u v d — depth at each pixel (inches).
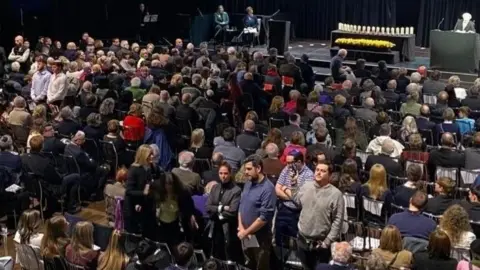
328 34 1038.4
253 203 292.2
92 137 443.5
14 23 907.4
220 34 988.6
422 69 642.8
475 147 393.7
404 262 247.9
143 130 453.1
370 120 495.5
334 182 320.2
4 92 595.2
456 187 364.5
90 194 438.6
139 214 323.6
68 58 729.0
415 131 450.9
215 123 508.1
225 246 313.4
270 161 351.6
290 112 505.7
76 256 259.6
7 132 461.1
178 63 661.3
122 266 257.1
